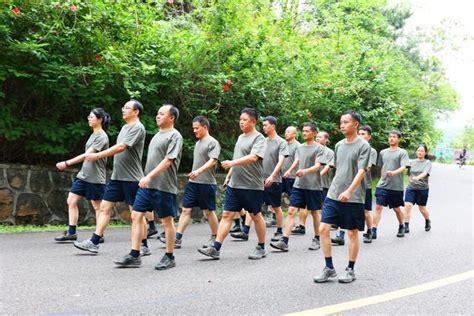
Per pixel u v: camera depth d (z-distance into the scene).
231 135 11.26
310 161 7.38
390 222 10.68
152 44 9.24
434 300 4.56
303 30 13.99
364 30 17.80
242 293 4.62
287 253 6.83
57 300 4.15
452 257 6.68
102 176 7.05
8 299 4.12
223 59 10.21
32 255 5.91
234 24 10.30
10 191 8.22
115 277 5.03
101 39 8.46
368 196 8.00
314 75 12.48
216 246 6.21
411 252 7.05
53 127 8.67
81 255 6.04
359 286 5.03
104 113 7.00
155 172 5.30
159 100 9.64
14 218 8.24
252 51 10.48
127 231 8.29
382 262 6.32
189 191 7.07
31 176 8.47
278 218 8.10
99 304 4.10
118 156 6.24
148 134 9.59
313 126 7.50
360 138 5.22
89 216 8.96
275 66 11.09
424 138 20.44
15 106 8.41
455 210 12.69
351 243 5.24
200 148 7.11
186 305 4.17
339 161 5.28
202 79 9.88
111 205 6.28
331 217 5.22
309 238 8.29
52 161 9.09
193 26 10.25
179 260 6.08
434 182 21.03
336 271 5.73
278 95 11.52
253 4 11.67
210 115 10.25
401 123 18.06
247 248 7.19
